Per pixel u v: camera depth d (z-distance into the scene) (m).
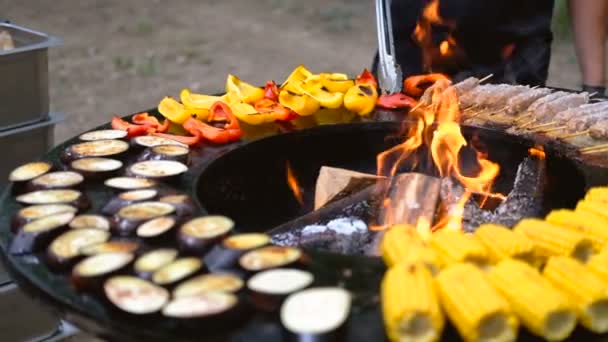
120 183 1.71
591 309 1.24
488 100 2.29
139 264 1.35
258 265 1.34
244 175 2.06
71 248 1.41
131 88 6.48
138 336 1.22
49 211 1.56
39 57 2.62
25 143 2.66
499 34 2.77
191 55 7.41
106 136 2.01
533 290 1.23
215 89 6.50
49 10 8.80
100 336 1.27
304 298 1.25
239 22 8.58
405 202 1.92
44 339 2.72
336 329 1.19
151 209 1.55
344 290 1.28
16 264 1.42
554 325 1.22
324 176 2.06
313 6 9.20
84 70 6.90
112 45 7.66
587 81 2.79
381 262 1.42
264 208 2.12
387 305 1.21
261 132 2.16
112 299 1.25
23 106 2.63
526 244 1.39
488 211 2.01
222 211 1.96
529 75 2.81
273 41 7.91
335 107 2.33
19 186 1.72
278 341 1.20
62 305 1.31
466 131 2.19
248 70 7.04
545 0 2.79
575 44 2.84
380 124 2.22
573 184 1.91
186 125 2.10
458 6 2.75
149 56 7.34
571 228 1.50
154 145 1.94
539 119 2.20
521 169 2.05
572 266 1.31
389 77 2.45
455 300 1.22
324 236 1.82
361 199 1.98
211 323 1.21
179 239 1.43
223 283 1.30
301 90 2.31
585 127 2.08
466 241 1.39
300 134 2.14
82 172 1.76
